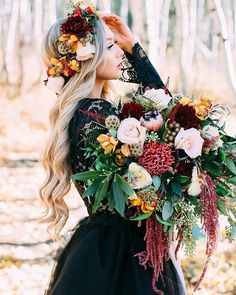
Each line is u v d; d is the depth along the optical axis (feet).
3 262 20.04
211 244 9.14
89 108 9.46
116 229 9.39
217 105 9.86
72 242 9.84
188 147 9.11
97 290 9.17
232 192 9.49
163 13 42.88
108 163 9.10
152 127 9.15
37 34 46.32
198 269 18.86
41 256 20.48
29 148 36.76
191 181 9.08
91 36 9.71
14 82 47.24
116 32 10.93
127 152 9.07
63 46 9.81
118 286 9.17
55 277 9.95
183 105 9.42
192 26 43.93
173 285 9.31
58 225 10.02
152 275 9.20
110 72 9.98
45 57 10.23
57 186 9.78
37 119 43.27
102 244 9.32
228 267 19.35
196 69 44.50
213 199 9.12
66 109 9.64
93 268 9.21
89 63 9.73
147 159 9.00
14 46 47.34
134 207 9.23
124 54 10.91
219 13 35.68
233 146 9.63
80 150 9.45
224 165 9.59
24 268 19.57
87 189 9.02
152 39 41.34
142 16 43.39
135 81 10.85
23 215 24.25
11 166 31.99
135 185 8.98
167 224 9.02
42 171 31.27
